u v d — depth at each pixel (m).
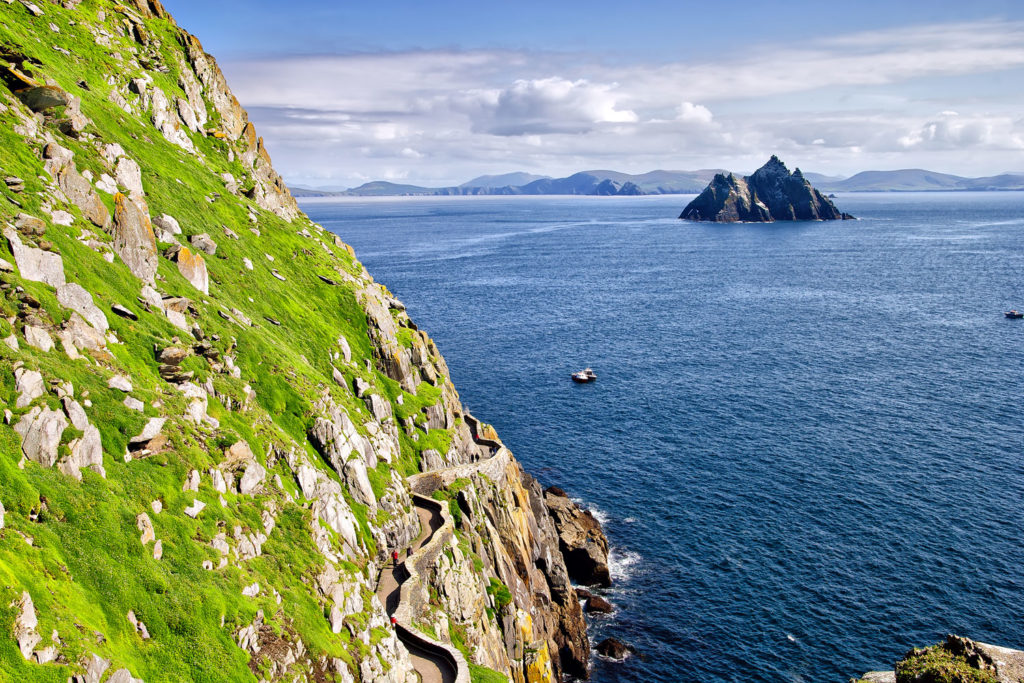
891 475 98.75
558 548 81.88
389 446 71.00
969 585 74.50
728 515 90.12
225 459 47.06
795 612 72.25
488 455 93.69
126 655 32.09
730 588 76.56
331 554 49.16
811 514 89.38
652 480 100.00
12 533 31.28
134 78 92.88
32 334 40.25
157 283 60.41
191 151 99.50
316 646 40.38
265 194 109.19
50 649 28.33
